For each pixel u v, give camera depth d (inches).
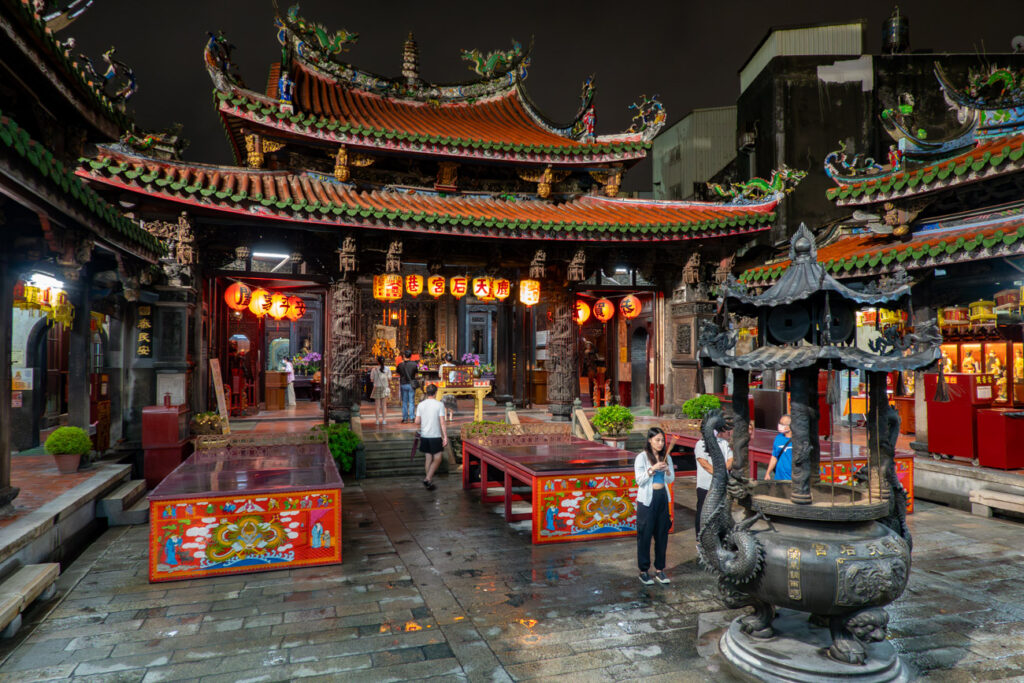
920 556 267.6
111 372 412.2
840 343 167.0
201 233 442.9
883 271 402.3
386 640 185.8
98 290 377.1
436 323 919.0
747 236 551.8
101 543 285.9
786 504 165.2
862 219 450.3
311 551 253.9
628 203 587.2
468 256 533.3
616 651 178.4
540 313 794.2
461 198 550.9
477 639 186.5
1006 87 391.2
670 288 619.5
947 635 189.5
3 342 243.3
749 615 180.4
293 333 906.7
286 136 471.5
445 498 385.4
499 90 678.5
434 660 172.9
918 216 424.8
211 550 243.0
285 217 428.8
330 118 508.7
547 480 288.4
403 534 303.3
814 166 779.4
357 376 515.5
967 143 397.1
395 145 491.8
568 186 595.8
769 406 460.1
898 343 177.9
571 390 554.3
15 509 250.2
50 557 242.8
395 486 422.0
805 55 791.1
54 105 241.0
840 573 152.6
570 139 597.0
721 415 175.8
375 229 465.1
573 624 197.6
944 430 376.2
